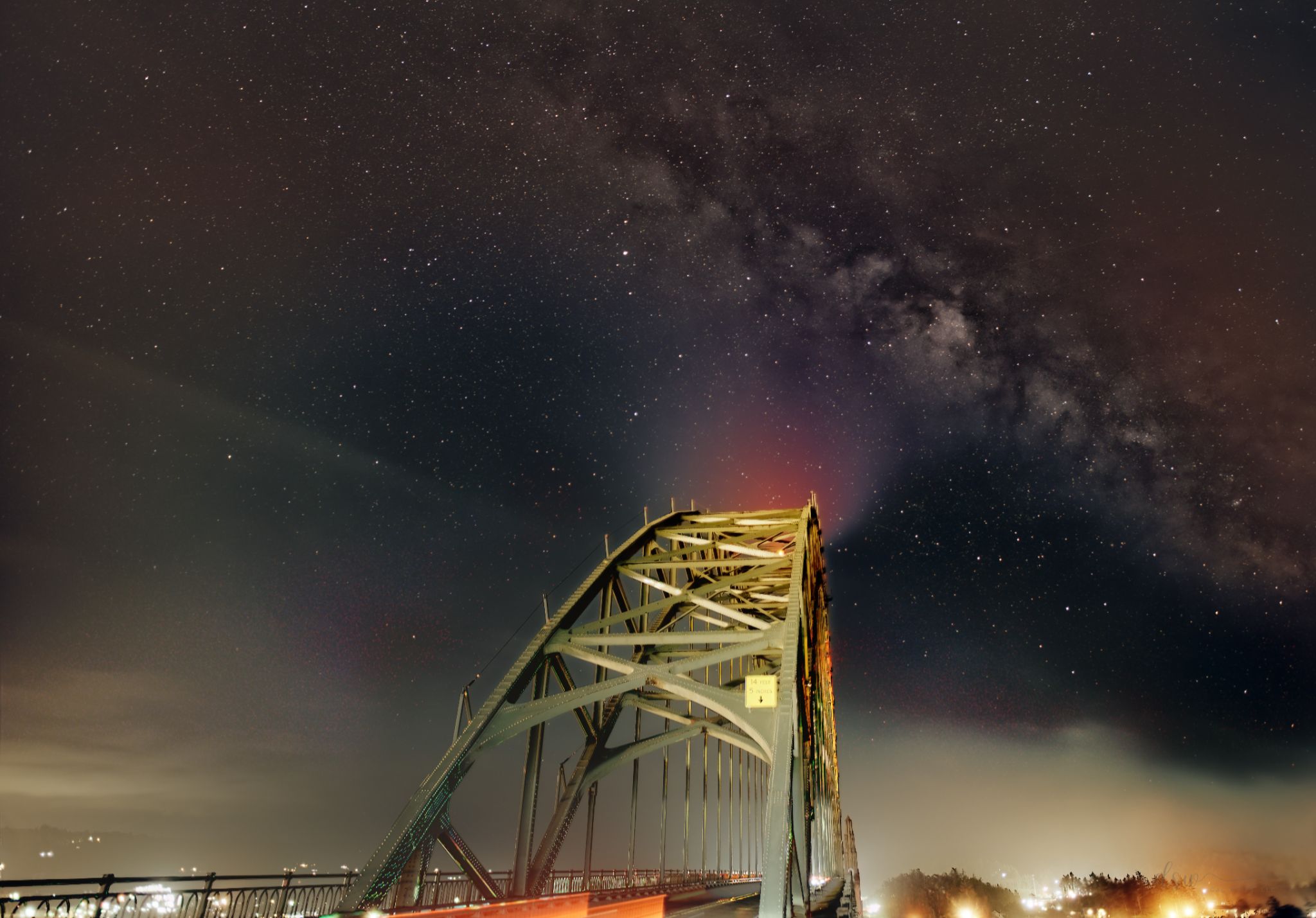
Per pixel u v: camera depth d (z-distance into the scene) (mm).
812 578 36500
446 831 20453
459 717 21984
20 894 10492
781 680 22000
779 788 19172
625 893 29969
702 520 37500
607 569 31078
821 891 34344
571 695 22984
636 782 32094
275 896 14898
